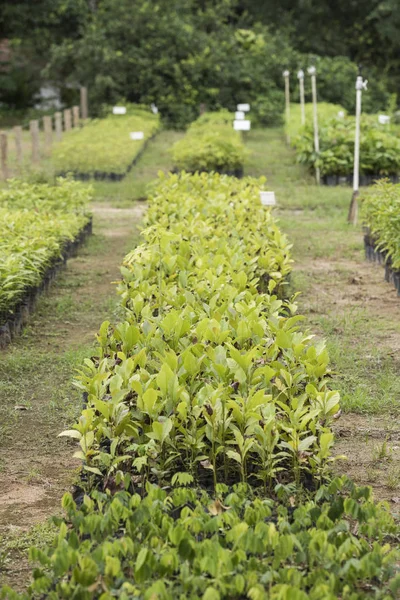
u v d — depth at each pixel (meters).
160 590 3.68
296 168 22.36
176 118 34.31
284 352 6.15
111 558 3.85
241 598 3.91
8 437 6.96
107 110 33.09
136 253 8.38
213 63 34.78
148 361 6.05
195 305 7.31
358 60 45.56
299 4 43.84
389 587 4.00
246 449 4.95
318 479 5.14
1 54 41.12
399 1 42.00
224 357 5.80
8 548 5.28
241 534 4.09
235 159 20.98
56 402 7.67
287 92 30.20
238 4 45.44
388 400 7.56
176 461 5.33
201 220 10.70
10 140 30.52
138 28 34.69
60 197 14.70
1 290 8.91
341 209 17.23
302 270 12.46
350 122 22.02
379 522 4.61
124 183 20.09
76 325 9.98
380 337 9.39
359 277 12.01
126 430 5.23
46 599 4.03
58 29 38.97
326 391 5.62
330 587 3.79
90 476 5.29
